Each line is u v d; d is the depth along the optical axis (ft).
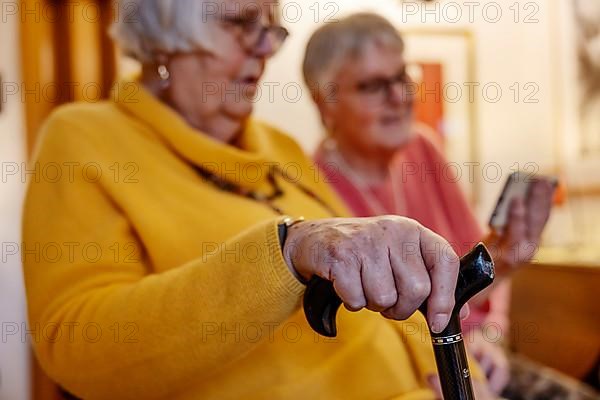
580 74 8.10
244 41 2.82
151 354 2.06
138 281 2.31
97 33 6.67
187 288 2.02
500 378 3.66
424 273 1.65
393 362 2.74
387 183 4.39
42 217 2.51
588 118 8.03
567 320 5.58
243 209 2.71
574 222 8.07
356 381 2.62
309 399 2.51
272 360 2.50
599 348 5.55
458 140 7.96
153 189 2.63
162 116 2.79
